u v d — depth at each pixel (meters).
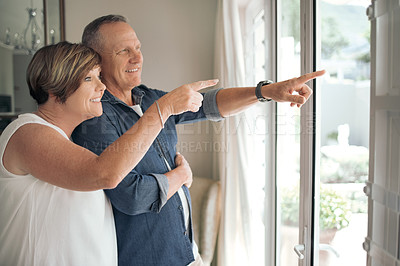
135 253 0.82
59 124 0.70
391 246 0.60
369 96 0.67
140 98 0.91
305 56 0.98
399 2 0.56
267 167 1.37
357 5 0.70
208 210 1.71
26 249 0.69
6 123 1.94
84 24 1.96
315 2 0.92
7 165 0.64
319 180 0.94
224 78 1.60
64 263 0.71
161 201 0.78
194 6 2.00
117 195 0.75
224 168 1.60
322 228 0.93
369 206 0.68
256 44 1.45
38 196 0.67
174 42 2.01
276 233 1.36
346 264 0.80
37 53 0.66
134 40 0.82
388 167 0.61
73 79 0.65
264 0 1.29
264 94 0.83
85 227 0.72
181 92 0.65
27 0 1.91
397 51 0.56
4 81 1.93
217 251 1.75
